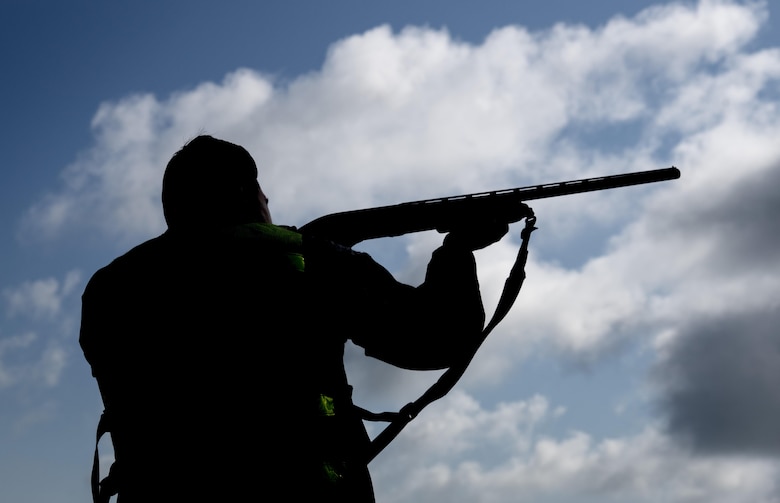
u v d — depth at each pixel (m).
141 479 2.87
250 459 2.76
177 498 2.79
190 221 3.15
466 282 3.09
